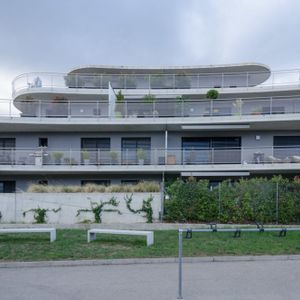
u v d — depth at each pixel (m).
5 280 8.48
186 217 18.20
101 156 26.03
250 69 33.50
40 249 11.60
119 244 12.48
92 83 30.44
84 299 6.96
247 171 25.27
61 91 29.39
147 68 33.66
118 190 19.50
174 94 29.80
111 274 8.98
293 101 26.69
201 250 11.43
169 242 12.76
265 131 28.03
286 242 12.65
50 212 18.95
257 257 10.74
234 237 13.73
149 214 18.55
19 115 26.70
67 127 27.39
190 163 25.66
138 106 26.75
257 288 7.64
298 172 25.77
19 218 19.03
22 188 27.41
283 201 17.95
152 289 7.61
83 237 13.95
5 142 29.06
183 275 8.81
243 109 26.62
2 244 12.50
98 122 26.31
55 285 7.99
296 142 28.06
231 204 18.00
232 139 28.34
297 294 7.21
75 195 18.97
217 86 32.50
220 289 7.57
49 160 26.06
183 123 26.17
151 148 27.55
